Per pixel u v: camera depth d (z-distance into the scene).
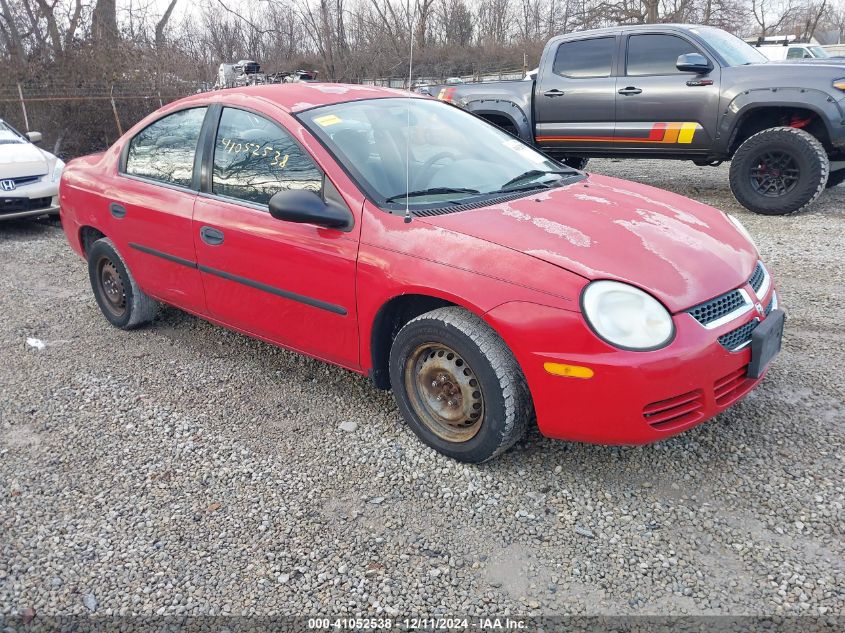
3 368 4.29
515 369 2.79
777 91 7.05
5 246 7.61
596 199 3.39
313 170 3.36
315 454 3.21
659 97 7.76
